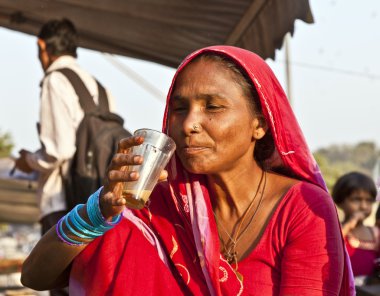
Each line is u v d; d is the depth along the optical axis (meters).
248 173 2.30
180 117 2.21
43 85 4.56
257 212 2.28
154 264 2.21
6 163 6.84
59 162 4.41
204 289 2.21
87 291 2.20
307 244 2.16
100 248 2.21
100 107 4.56
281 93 2.28
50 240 2.20
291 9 4.02
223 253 2.27
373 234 4.83
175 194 2.29
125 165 2.01
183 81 2.21
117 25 5.20
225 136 2.17
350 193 5.07
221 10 4.57
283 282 2.16
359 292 4.45
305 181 2.34
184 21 4.88
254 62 2.23
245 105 2.21
